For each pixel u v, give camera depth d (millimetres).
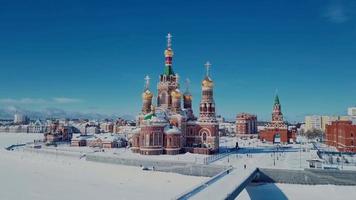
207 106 165625
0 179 110125
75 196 87688
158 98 177750
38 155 168500
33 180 108625
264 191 95750
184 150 159500
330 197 90125
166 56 179000
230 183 73625
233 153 164125
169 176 114500
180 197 59188
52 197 86688
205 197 60375
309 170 102875
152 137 151375
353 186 99625
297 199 88500
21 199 84938
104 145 196000
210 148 158125
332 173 101625
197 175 116562
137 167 127688
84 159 150250
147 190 94938
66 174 119500
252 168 101500
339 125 179750
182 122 164000
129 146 195250
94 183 104375
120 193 90812
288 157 147000
